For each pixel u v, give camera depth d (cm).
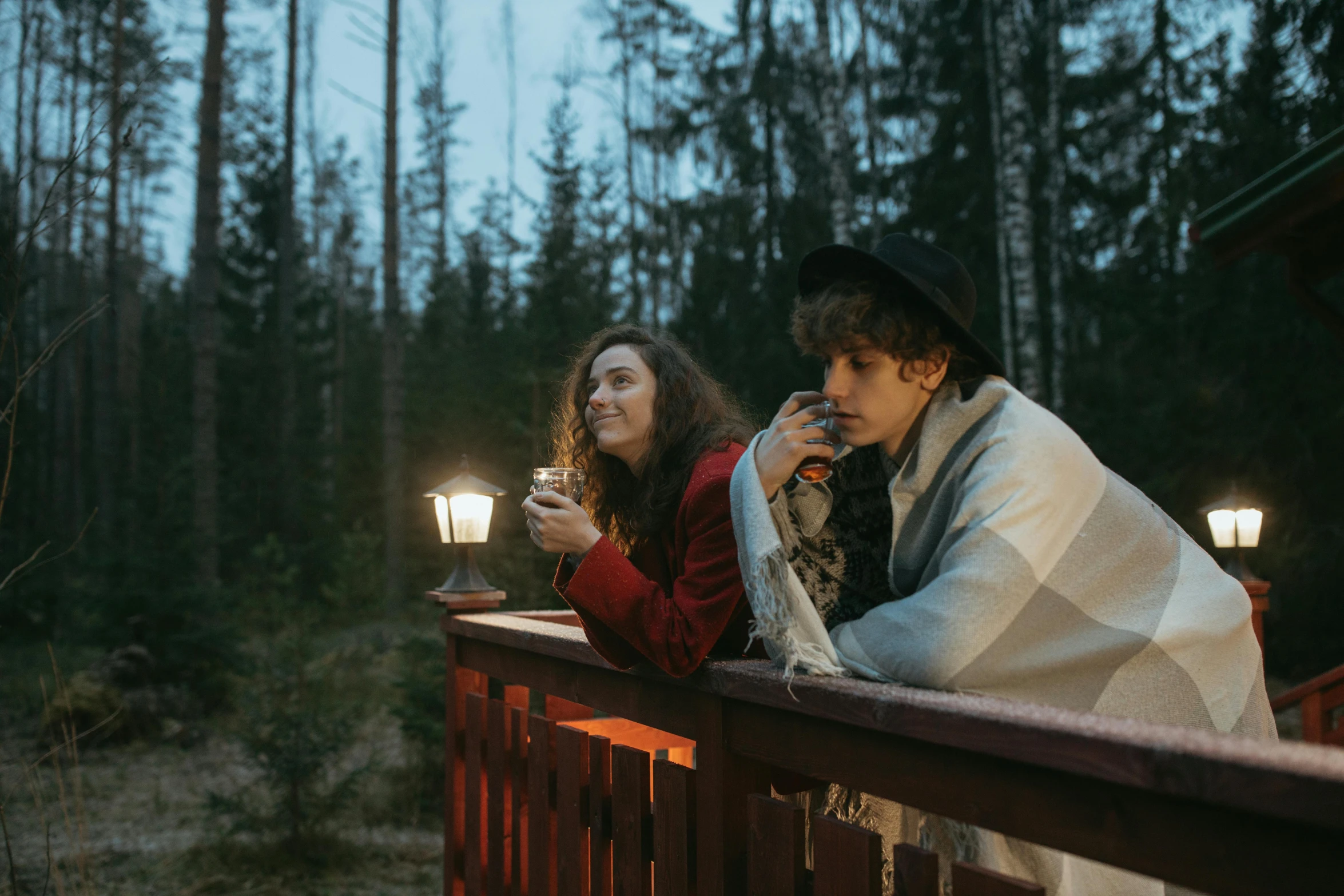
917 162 1560
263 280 2047
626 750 170
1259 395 917
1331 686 438
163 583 813
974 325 1351
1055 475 121
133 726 710
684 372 178
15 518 1122
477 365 1589
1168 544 134
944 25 1543
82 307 1752
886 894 145
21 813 536
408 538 1463
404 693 639
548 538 152
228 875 455
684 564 166
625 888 168
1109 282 1184
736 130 1933
